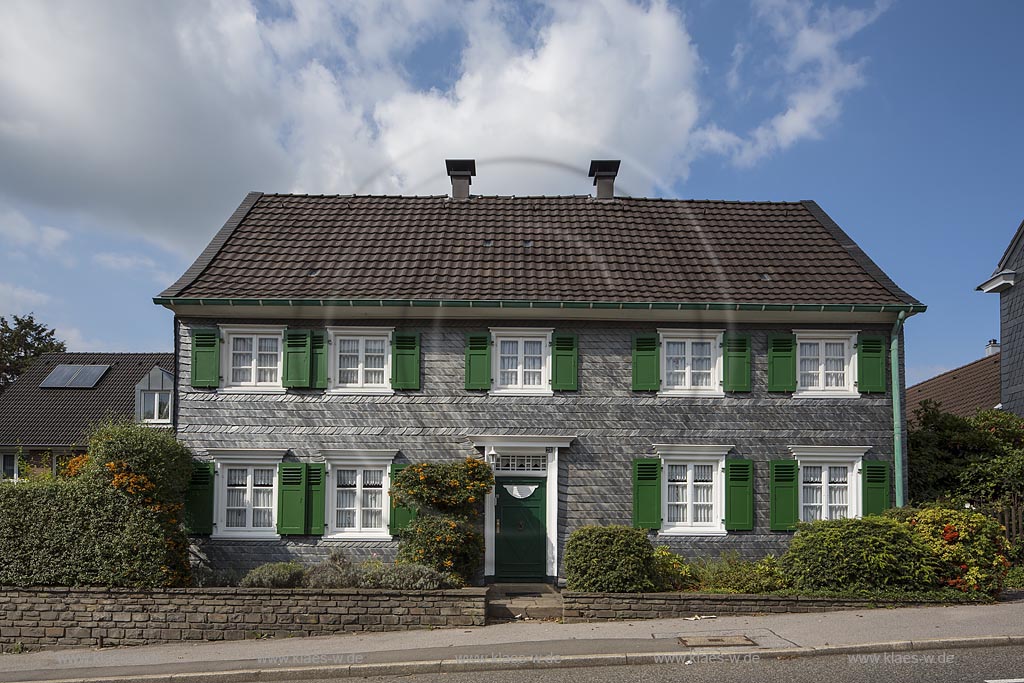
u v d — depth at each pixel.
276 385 14.88
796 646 9.48
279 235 16.78
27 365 46.56
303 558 14.43
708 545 14.45
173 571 12.62
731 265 15.94
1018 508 13.95
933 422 16.78
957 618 10.70
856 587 11.80
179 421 14.64
